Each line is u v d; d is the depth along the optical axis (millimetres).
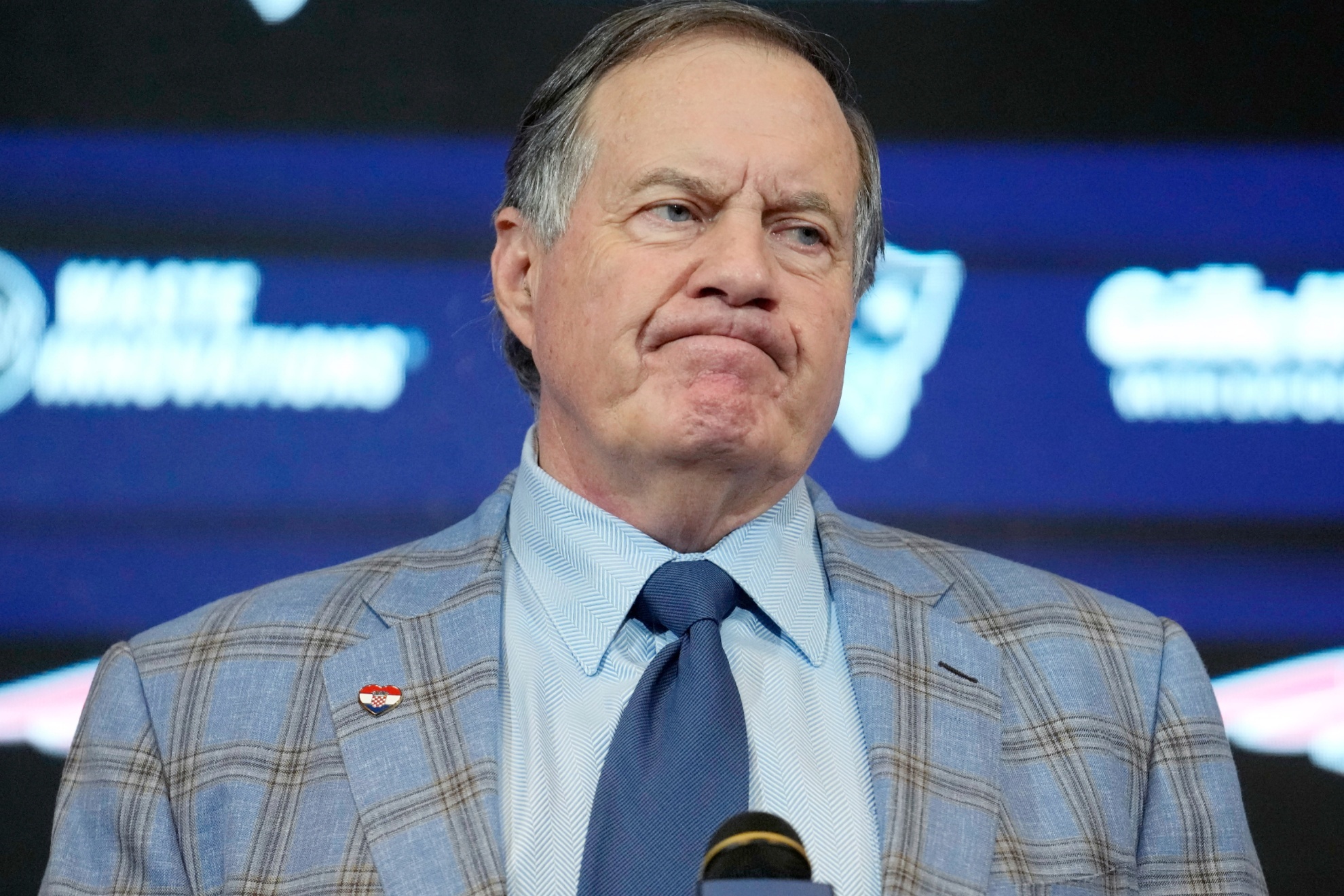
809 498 7469
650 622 6586
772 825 4594
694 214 6508
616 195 6570
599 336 6395
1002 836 6090
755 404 6281
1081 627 6930
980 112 11281
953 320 11078
